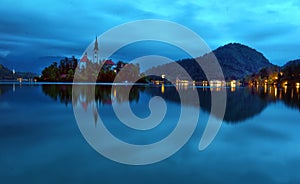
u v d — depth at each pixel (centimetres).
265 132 1097
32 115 1536
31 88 4831
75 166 645
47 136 973
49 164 656
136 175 595
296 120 1452
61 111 1725
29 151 767
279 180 573
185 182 558
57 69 11100
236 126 1245
